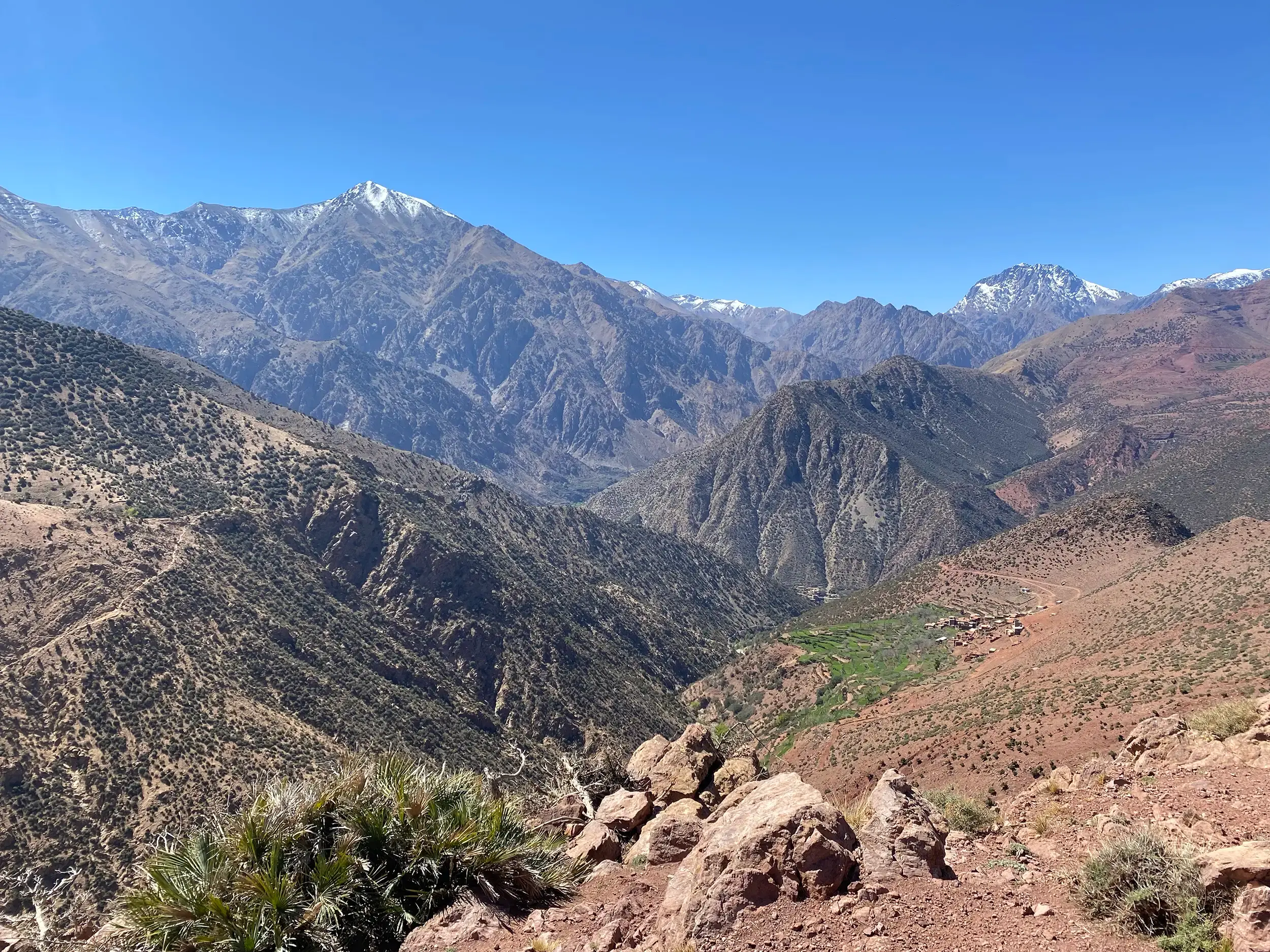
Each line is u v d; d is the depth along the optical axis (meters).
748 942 6.83
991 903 7.31
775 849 7.59
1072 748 38.53
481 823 9.77
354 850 9.37
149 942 8.36
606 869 10.88
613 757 18.00
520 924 8.73
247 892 8.64
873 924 6.87
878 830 8.31
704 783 16.97
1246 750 10.88
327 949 8.33
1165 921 6.65
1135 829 8.52
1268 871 6.34
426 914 9.09
